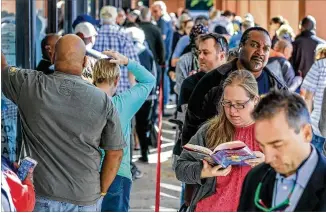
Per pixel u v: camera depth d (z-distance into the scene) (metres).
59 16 14.55
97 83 7.25
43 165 5.95
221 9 39.88
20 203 5.40
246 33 7.40
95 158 6.05
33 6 10.38
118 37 11.47
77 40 6.10
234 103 5.77
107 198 7.33
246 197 4.35
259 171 4.34
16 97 6.03
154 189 11.66
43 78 6.02
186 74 11.20
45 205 5.95
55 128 5.96
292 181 4.18
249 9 34.16
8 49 10.16
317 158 4.17
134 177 12.07
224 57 8.29
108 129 6.09
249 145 5.78
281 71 11.01
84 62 6.15
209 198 5.69
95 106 5.99
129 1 25.52
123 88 10.88
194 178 5.67
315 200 4.14
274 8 29.84
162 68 17.38
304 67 15.16
